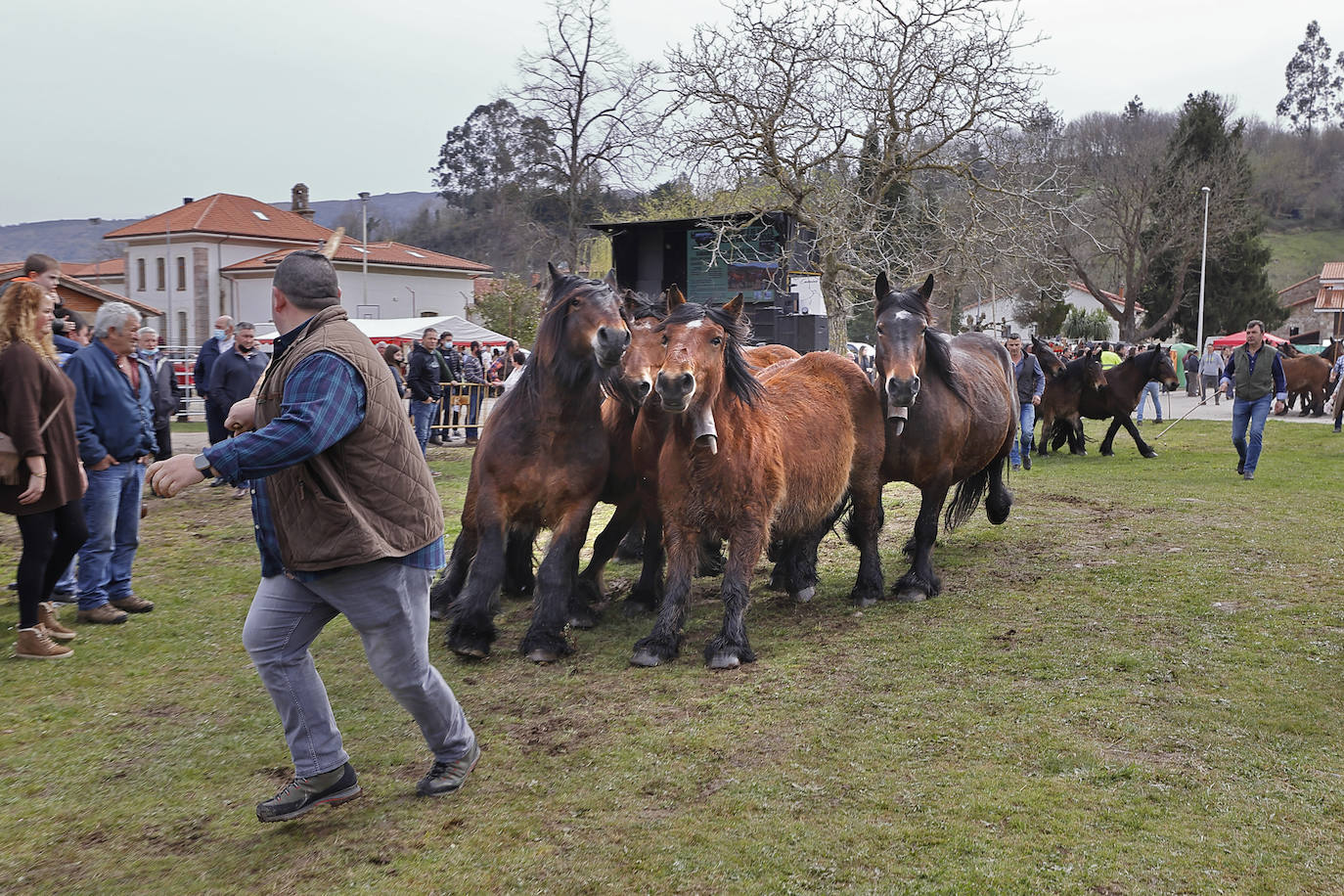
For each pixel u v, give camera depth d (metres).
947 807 3.50
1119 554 7.67
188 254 45.41
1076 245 45.12
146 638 5.57
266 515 3.27
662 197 34.12
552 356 5.25
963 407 6.58
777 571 6.84
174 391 10.24
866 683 4.84
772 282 22.56
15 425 4.94
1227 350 34.69
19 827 3.41
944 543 8.37
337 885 3.04
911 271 20.41
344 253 43.75
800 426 5.66
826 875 3.07
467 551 6.03
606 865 3.16
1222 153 48.59
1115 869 3.07
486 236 55.22
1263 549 7.66
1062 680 4.82
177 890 3.02
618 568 7.62
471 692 4.79
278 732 4.28
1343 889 2.95
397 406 3.33
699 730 4.26
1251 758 3.86
